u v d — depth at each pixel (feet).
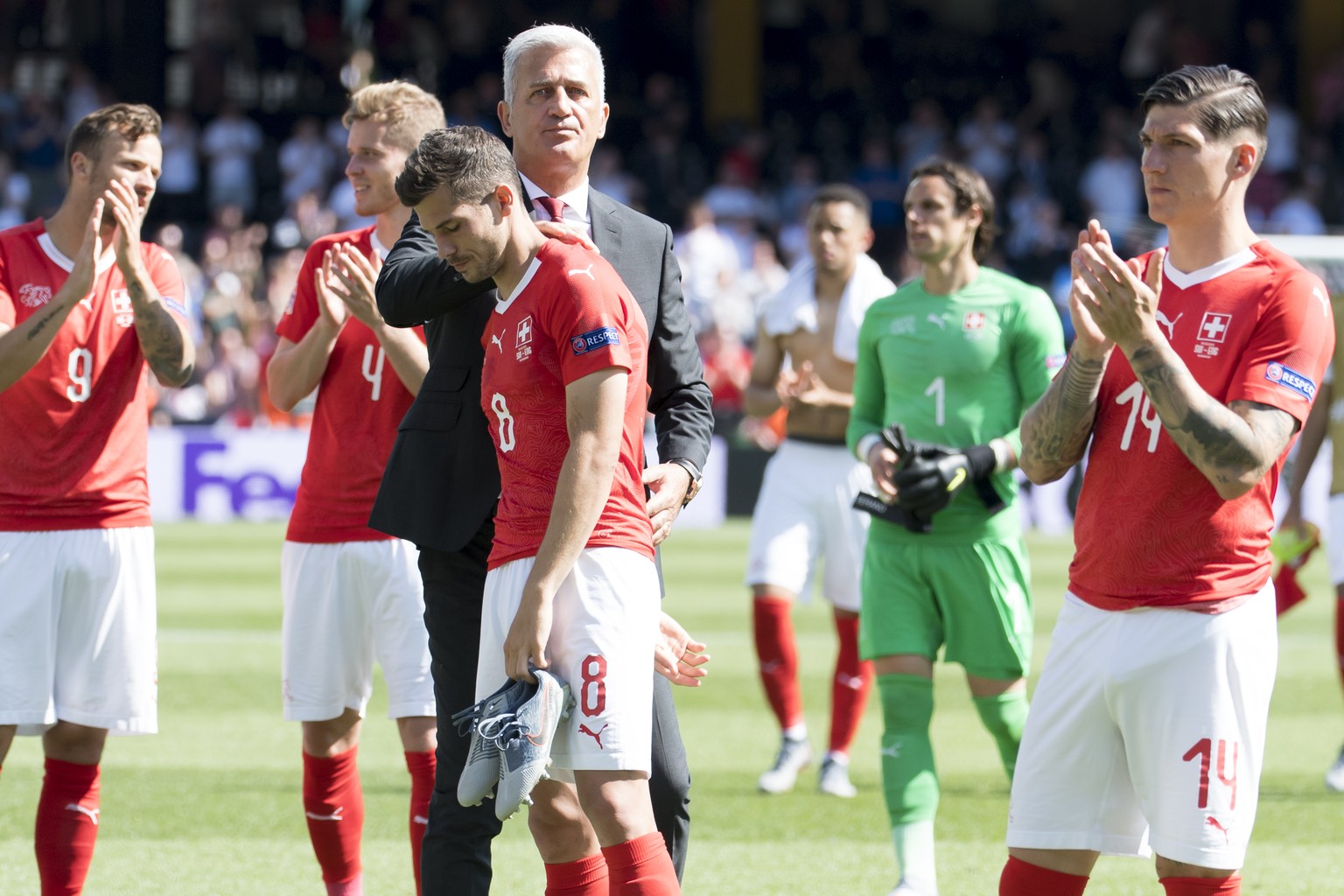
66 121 303.68
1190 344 42.65
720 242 261.85
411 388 52.95
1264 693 41.81
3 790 74.69
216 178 291.79
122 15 316.81
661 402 50.24
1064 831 42.86
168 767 80.12
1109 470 43.01
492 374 42.19
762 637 78.13
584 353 40.11
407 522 47.93
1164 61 329.11
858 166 316.40
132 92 317.01
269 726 90.89
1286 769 82.53
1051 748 43.21
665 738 46.88
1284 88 330.54
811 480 79.30
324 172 289.53
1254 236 43.55
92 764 53.83
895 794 58.13
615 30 321.73
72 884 53.01
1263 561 42.32
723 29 329.93
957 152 300.20
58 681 52.85
